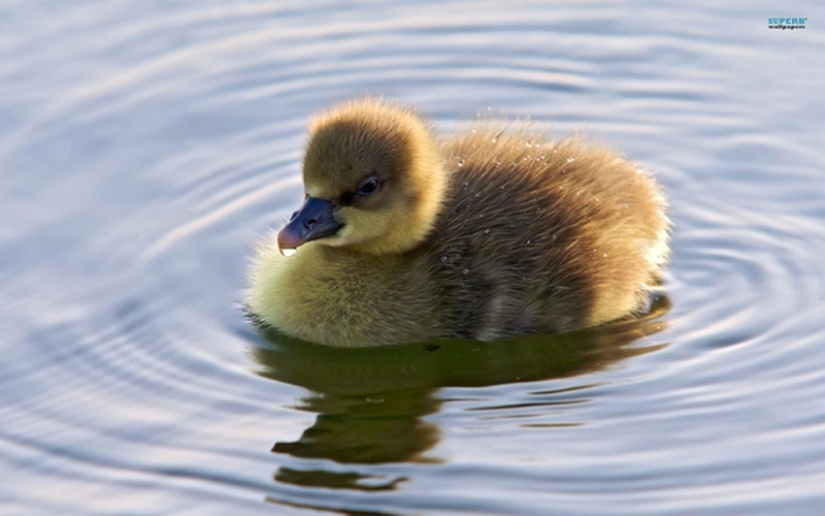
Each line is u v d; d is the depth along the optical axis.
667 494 10.62
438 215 13.38
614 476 10.85
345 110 13.46
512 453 11.20
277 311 13.45
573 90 17.75
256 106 17.44
